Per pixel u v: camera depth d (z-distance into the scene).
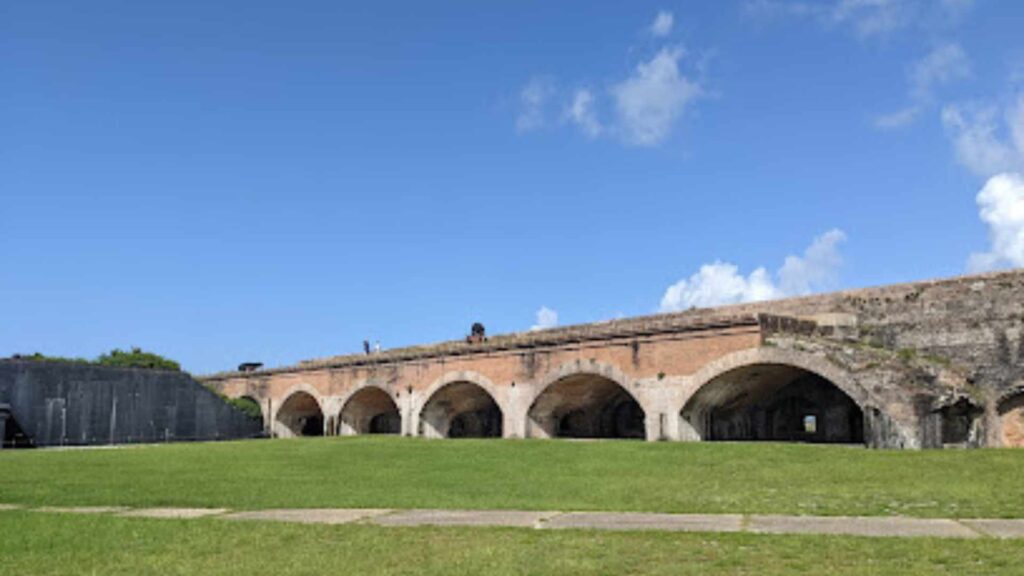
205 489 17.86
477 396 43.66
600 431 39.81
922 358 28.05
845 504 14.08
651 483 18.27
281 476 20.97
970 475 17.95
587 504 14.51
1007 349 26.52
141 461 26.70
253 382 56.19
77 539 11.14
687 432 30.80
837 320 31.05
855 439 30.89
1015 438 26.12
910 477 18.00
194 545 10.66
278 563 9.45
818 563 8.93
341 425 48.62
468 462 24.41
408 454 27.94
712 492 16.34
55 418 43.97
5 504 15.97
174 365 56.97
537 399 36.72
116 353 54.69
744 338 28.73
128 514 14.12
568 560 9.27
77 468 24.16
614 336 33.44
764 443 27.62
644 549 9.83
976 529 11.01
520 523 12.18
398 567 9.12
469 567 9.02
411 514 13.49
